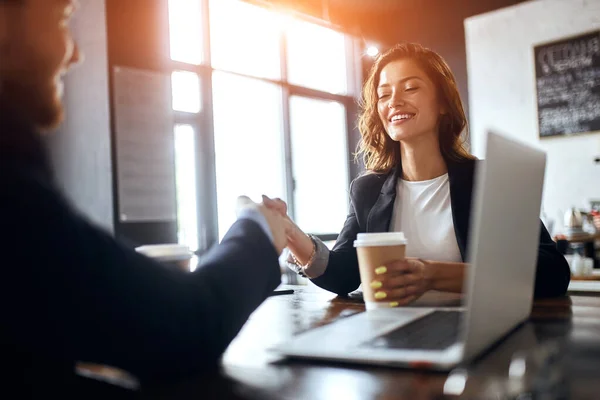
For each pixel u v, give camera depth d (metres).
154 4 1.85
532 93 4.50
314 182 5.79
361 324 0.78
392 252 0.97
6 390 0.45
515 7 4.56
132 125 1.74
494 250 0.60
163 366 0.51
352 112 6.18
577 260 2.61
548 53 4.41
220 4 4.89
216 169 4.72
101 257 0.47
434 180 1.47
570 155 4.33
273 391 0.51
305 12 5.59
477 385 0.48
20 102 0.49
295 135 5.58
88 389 0.54
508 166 0.61
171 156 1.85
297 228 1.24
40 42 0.50
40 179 0.46
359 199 1.56
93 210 1.62
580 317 0.83
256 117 5.22
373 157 1.65
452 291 1.03
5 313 0.43
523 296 0.76
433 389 0.50
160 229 1.80
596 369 0.51
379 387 0.51
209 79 4.66
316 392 0.51
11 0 0.49
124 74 1.73
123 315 0.47
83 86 1.62
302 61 5.73
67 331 0.45
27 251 0.43
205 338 0.54
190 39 4.60
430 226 1.45
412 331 0.71
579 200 4.30
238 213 0.75
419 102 1.43
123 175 1.69
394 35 5.66
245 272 0.62
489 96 4.73
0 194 0.42
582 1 4.23
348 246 1.48
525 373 0.49
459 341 0.63
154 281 0.51
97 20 1.68
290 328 0.85
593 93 4.21
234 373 0.58
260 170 5.23
